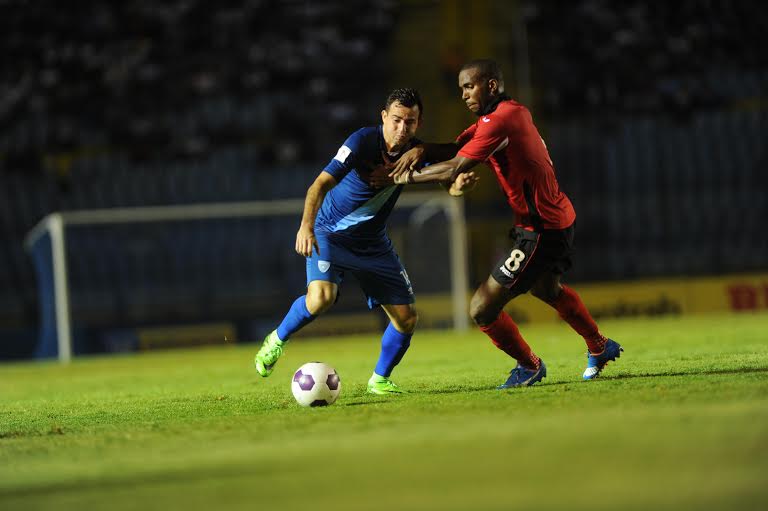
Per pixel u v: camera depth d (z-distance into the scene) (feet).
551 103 269.03
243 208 214.90
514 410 49.24
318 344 182.60
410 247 215.51
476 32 293.23
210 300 217.97
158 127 263.08
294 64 282.56
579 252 240.32
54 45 281.74
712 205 246.27
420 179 61.46
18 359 208.54
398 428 44.73
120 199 244.83
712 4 295.28
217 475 34.96
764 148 252.62
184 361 152.46
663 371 70.13
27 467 40.83
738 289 215.72
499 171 62.28
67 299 196.54
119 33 288.71
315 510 27.58
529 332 174.40
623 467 31.07
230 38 290.15
